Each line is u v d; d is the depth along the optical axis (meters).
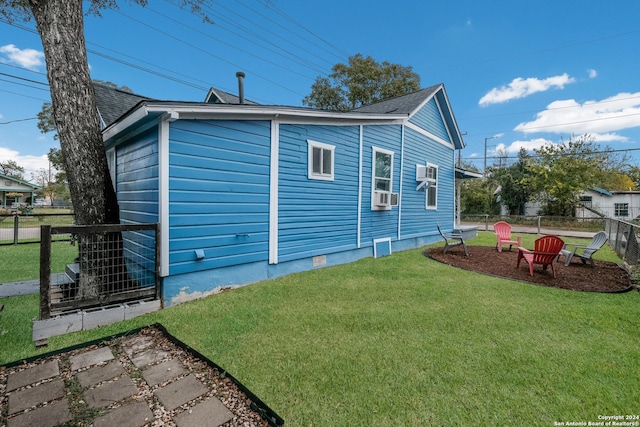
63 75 3.41
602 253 7.95
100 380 2.19
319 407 1.91
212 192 4.08
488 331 3.02
